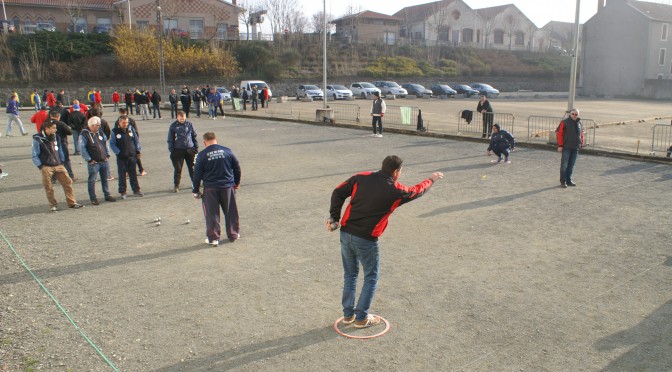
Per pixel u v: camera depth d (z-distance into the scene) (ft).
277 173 45.73
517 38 278.26
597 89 207.82
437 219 30.94
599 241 26.84
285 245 26.73
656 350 16.40
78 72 160.15
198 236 28.35
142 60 166.30
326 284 21.74
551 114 109.40
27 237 28.12
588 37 208.64
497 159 51.29
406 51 227.20
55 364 15.69
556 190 38.14
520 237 27.61
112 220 31.55
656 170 45.27
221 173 26.48
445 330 17.74
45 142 32.99
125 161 36.73
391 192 17.02
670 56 200.13
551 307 19.42
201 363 15.78
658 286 21.24
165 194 38.63
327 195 37.63
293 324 18.28
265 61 189.06
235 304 19.86
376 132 72.38
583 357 16.01
